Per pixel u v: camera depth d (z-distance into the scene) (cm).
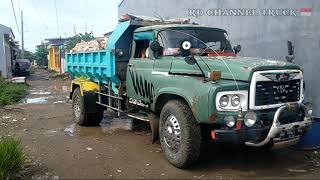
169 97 644
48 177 566
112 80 830
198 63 602
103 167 613
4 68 2800
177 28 710
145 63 706
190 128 572
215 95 529
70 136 839
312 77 778
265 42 877
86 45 1005
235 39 955
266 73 545
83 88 923
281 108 542
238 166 616
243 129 530
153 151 705
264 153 688
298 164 626
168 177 566
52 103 1434
